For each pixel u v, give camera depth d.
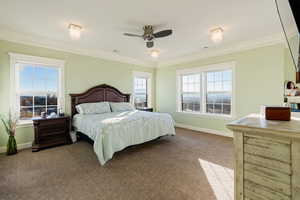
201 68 4.51
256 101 3.48
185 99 5.12
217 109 4.29
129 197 1.67
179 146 3.28
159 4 2.09
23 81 3.26
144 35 2.73
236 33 3.05
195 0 1.99
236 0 1.99
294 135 0.75
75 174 2.13
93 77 4.28
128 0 2.00
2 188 1.81
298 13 1.50
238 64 3.74
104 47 3.97
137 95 5.57
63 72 3.72
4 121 2.97
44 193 1.73
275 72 3.21
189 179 2.02
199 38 3.32
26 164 2.43
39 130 3.06
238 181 0.99
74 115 3.79
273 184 0.86
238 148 0.99
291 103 2.77
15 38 3.05
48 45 3.46
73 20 2.52
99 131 2.49
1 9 2.19
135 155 2.80
